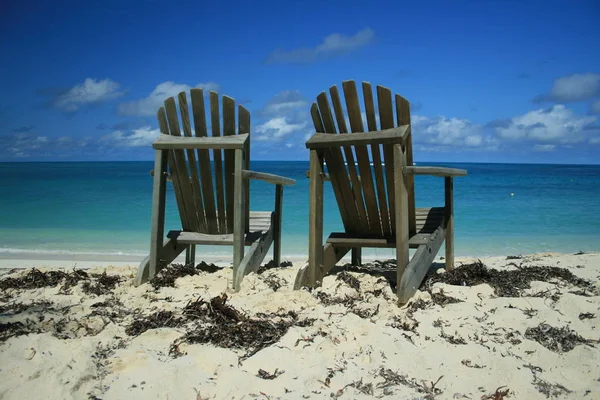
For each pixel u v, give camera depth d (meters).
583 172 59.81
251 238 5.52
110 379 2.83
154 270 5.28
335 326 3.73
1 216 13.72
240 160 5.05
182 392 2.72
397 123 4.54
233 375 2.91
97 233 11.06
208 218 5.66
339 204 5.23
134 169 56.72
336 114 4.72
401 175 4.47
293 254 8.83
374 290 4.76
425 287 4.91
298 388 2.82
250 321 3.81
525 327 3.74
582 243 10.34
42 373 2.76
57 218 13.39
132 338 3.51
